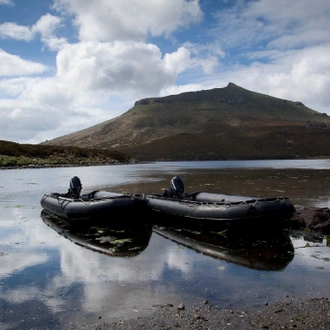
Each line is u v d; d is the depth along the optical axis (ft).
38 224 29.76
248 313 12.25
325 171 112.06
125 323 11.76
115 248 21.52
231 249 20.75
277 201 24.35
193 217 26.32
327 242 21.89
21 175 98.84
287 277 15.76
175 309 12.69
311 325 11.32
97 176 98.07
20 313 12.72
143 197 29.60
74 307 13.10
